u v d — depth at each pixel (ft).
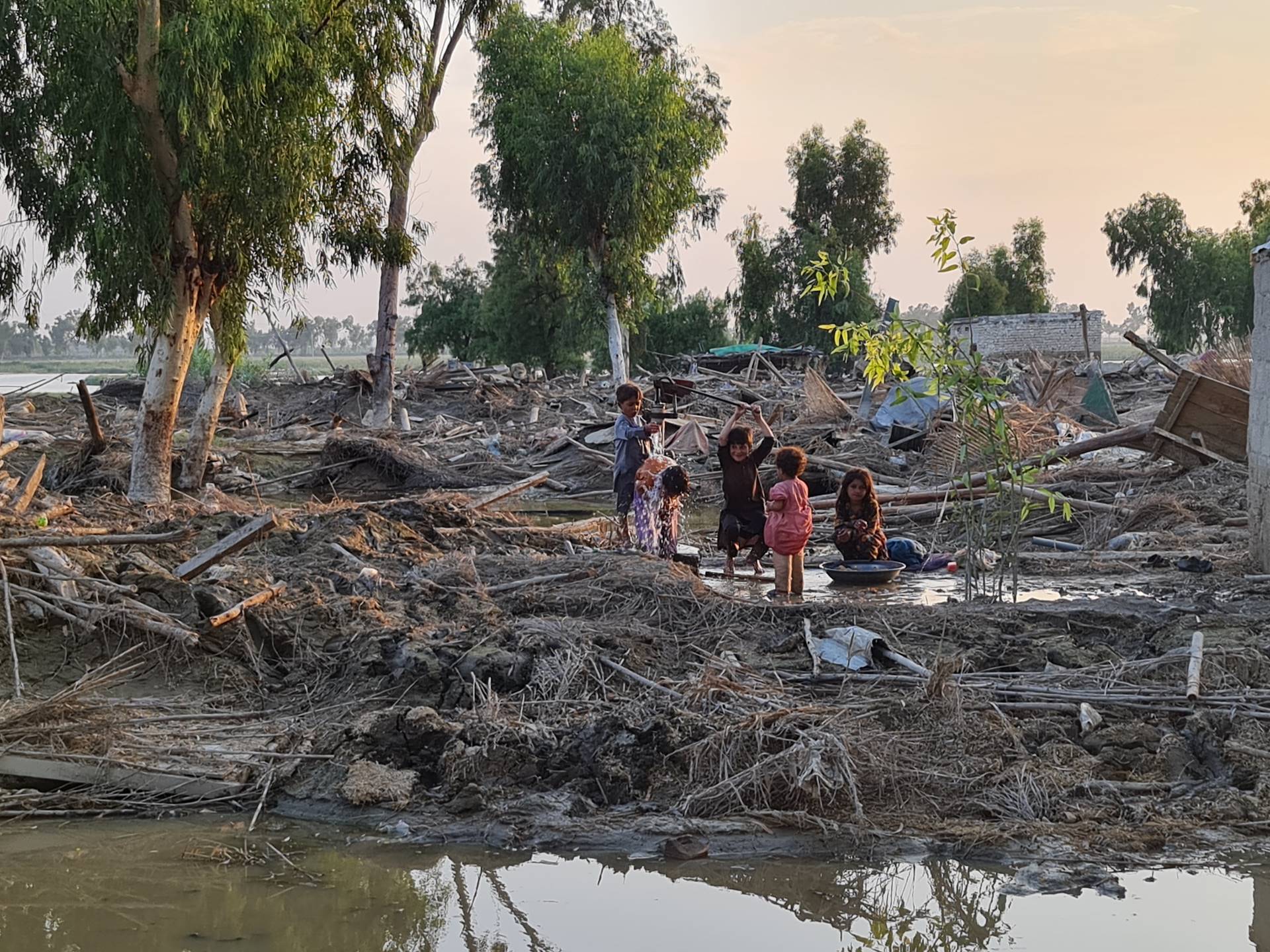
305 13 50.42
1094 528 46.14
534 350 203.92
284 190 50.98
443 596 29.84
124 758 21.62
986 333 185.98
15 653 23.52
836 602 29.86
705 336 235.81
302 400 131.23
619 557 33.14
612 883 18.04
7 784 21.07
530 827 19.63
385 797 20.54
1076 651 26.35
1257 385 36.96
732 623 28.14
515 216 138.72
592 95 118.01
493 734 21.70
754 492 37.42
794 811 20.02
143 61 47.70
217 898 17.33
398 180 62.39
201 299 54.85
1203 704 22.95
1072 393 85.20
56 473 63.52
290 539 34.63
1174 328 244.01
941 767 21.08
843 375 169.89
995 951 15.76
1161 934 16.16
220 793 21.04
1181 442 52.29
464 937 16.21
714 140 126.72
